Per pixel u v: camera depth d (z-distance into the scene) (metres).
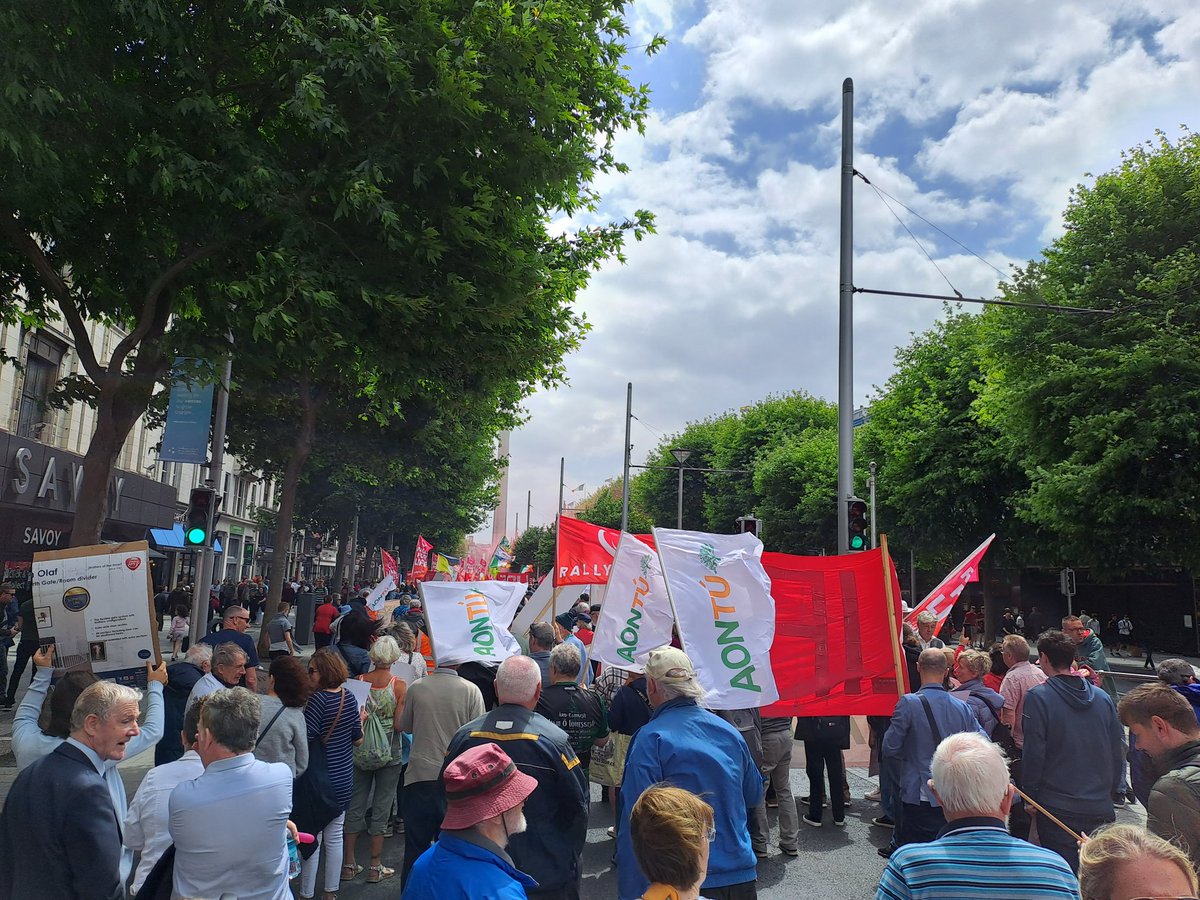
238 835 3.20
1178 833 3.33
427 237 9.03
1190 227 22.02
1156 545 22.52
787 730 6.68
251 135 9.14
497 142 9.48
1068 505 22.06
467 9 9.47
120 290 9.96
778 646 6.52
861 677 6.50
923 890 2.57
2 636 12.98
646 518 62.94
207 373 9.04
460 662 5.61
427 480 32.25
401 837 7.16
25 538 21.69
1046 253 24.33
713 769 3.63
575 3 10.25
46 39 7.51
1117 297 22.38
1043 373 22.78
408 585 28.59
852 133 12.91
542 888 3.79
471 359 11.42
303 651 23.47
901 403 32.66
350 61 8.66
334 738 5.25
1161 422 19.97
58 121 7.88
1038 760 4.61
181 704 6.15
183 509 35.47
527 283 10.38
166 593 25.83
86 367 9.58
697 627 5.30
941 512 30.03
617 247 14.52
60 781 3.08
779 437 49.31
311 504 33.53
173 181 8.25
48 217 8.57
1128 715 3.80
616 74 11.05
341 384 17.08
